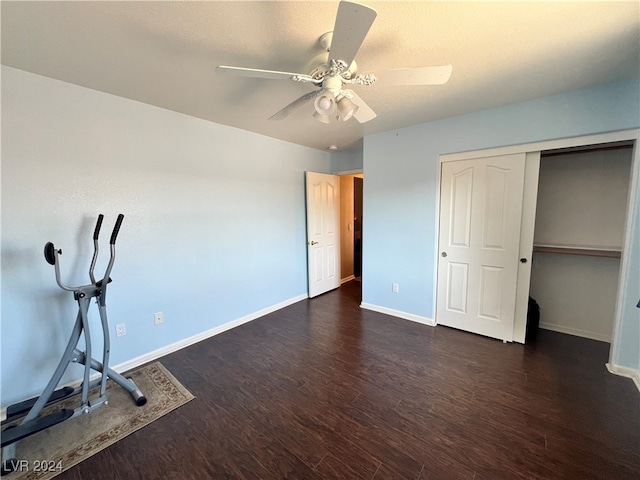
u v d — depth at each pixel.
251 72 1.36
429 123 2.91
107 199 2.18
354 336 2.91
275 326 3.19
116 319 2.29
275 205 3.58
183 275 2.69
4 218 1.78
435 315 3.15
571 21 1.35
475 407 1.85
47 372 2.00
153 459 1.51
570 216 2.82
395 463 1.47
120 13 1.26
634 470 1.39
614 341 2.19
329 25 1.36
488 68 1.81
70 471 1.45
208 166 2.81
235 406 1.90
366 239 3.57
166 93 2.13
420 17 1.31
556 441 1.57
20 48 1.53
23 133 1.80
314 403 1.92
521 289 2.65
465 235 2.87
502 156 2.58
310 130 3.15
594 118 2.13
